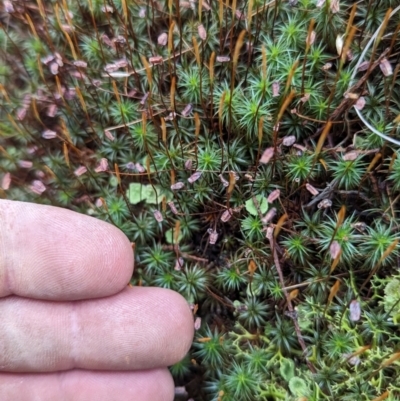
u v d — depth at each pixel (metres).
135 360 0.09
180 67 0.10
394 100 0.09
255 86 0.09
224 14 0.10
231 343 0.09
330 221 0.09
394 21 0.09
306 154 0.09
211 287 0.10
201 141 0.10
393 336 0.08
